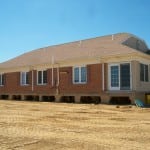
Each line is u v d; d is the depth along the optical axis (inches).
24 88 1337.4
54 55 1315.2
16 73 1390.3
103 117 593.0
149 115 636.1
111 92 981.2
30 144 326.3
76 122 514.6
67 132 407.2
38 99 1274.6
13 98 1414.9
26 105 943.0
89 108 808.3
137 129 437.4
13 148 307.1
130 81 953.5
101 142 338.6
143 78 1004.6
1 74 1494.8
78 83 1101.1
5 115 625.3
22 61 1443.2
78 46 1326.3
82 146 316.8
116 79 989.8
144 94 976.3
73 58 1119.6
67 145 321.4
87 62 1074.7
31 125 474.3
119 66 984.3
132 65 951.0
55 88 1181.7
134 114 655.8
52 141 342.0
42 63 1234.0
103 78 1020.5
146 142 342.6
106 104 954.1
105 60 1019.3
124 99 970.1
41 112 696.4
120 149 305.7
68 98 1148.5
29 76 1312.7
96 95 1028.5
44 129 433.1
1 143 331.3
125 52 970.1
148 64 1042.1
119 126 467.5
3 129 430.6
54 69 1195.9
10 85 1425.9
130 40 1162.6
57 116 606.5
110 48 1090.1
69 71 1136.8
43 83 1242.0
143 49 1218.0
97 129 436.1
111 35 1273.4
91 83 1058.1
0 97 1487.5
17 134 387.9
